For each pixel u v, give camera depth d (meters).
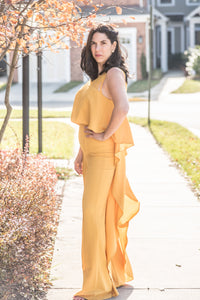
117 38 3.38
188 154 9.45
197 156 9.20
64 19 4.32
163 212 5.71
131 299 3.53
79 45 4.46
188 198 6.34
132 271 3.90
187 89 25.33
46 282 3.78
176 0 39.34
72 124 13.84
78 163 3.92
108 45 3.35
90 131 3.42
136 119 15.16
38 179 4.68
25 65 6.93
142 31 28.73
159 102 21.14
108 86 3.32
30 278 3.63
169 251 4.48
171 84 27.55
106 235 3.50
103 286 3.48
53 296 3.59
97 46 3.34
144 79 29.41
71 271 4.04
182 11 39.41
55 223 5.07
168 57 37.50
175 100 21.80
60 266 4.14
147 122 14.40
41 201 4.41
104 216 3.47
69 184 7.07
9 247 3.72
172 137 11.69
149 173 7.94
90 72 3.48
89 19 4.27
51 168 5.18
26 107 7.01
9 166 4.61
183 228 5.12
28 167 4.80
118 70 3.31
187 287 3.74
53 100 22.27
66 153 9.34
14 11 4.02
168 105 19.89
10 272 3.68
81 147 3.58
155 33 35.16
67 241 4.71
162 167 8.42
